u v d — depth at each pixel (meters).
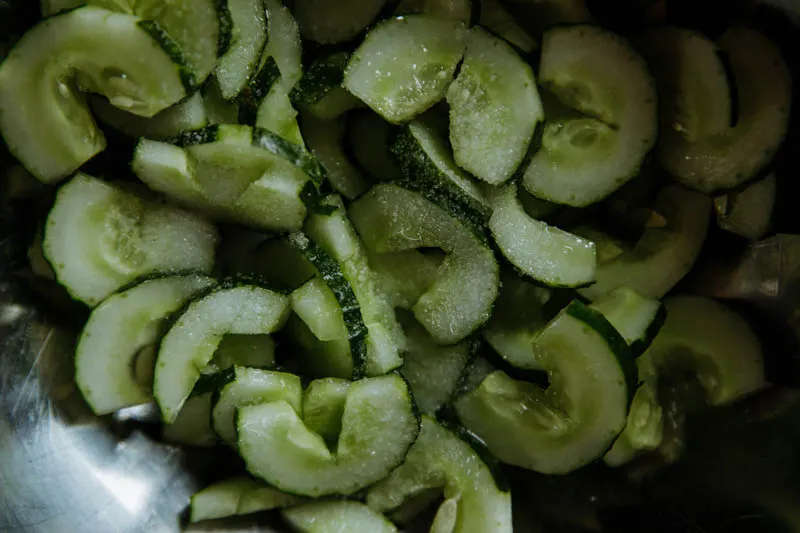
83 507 0.28
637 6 0.31
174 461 0.29
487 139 0.30
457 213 0.30
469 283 0.30
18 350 0.28
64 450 0.28
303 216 0.29
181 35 0.28
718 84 0.31
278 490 0.28
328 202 0.30
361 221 0.30
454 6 0.30
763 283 0.32
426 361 0.31
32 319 0.29
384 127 0.31
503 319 0.32
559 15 0.31
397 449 0.29
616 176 0.31
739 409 0.32
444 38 0.30
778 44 0.30
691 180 0.32
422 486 0.30
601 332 0.29
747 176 0.32
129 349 0.28
